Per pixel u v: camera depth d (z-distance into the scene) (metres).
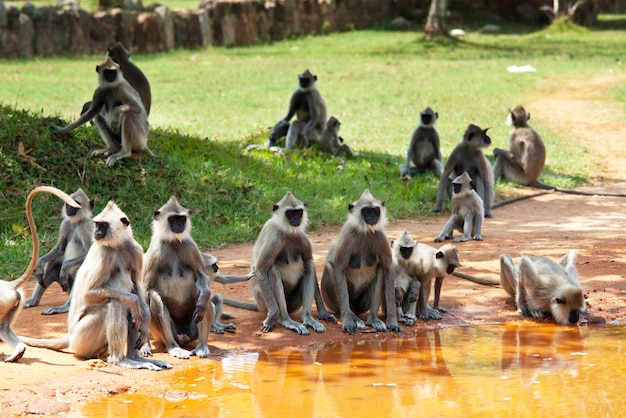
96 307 8.63
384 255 10.17
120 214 8.66
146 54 42.69
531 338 9.86
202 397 7.89
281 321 10.23
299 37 49.56
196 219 15.46
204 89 32.88
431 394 7.96
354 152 22.03
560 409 7.50
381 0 54.03
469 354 9.25
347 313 10.17
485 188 17.22
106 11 42.47
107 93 16.08
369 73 38.00
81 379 8.20
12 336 8.71
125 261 8.62
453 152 17.36
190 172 16.75
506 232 15.63
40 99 28.61
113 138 16.22
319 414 7.46
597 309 10.85
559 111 30.00
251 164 18.52
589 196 19.27
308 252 10.32
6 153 15.66
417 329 10.25
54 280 11.30
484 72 38.47
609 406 7.57
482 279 12.12
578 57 43.06
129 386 8.13
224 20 46.28
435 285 10.81
